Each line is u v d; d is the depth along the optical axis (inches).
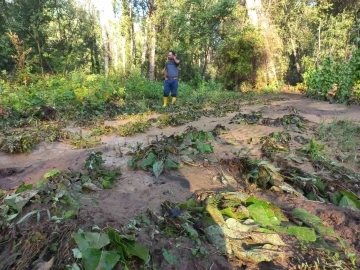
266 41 601.3
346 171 140.8
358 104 363.9
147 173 130.3
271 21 692.7
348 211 101.8
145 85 469.1
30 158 162.1
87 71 807.7
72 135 201.9
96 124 250.5
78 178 116.5
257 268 75.4
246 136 197.2
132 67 734.5
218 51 639.8
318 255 79.7
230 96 476.4
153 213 93.0
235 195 104.4
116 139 197.6
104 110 316.5
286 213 99.8
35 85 402.9
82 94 344.5
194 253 78.0
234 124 233.0
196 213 95.0
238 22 665.0
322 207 105.0
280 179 123.9
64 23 835.4
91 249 70.5
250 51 589.3
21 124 237.5
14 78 484.4
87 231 79.4
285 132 199.2
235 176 131.8
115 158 151.4
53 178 109.4
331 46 890.1
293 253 79.9
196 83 673.6
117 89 418.3
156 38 808.3
